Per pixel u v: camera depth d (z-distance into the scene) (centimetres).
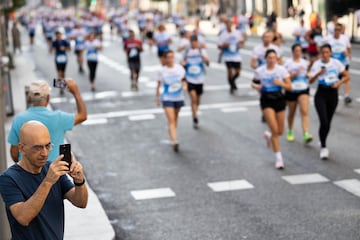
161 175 1672
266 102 1692
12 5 4688
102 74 4003
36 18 14425
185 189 1538
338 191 1476
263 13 8569
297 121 2306
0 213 993
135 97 3000
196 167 1741
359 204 1377
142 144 2045
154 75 3822
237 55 2988
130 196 1500
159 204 1431
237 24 6153
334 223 1268
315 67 1797
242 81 3388
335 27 2452
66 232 1205
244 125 2283
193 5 11512
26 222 660
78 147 2028
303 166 1700
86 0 19575
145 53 5366
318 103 1784
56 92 3234
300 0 7294
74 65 4612
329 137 2028
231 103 2739
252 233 1230
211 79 3522
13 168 689
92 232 1204
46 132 677
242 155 1852
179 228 1271
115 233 1221
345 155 1797
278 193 1478
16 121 981
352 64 3834
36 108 991
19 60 4978
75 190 704
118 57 5122
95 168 1766
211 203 1423
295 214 1330
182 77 1944
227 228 1262
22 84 3491
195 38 2311
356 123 2225
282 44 5244
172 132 1938
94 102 2902
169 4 12112
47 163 714
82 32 4128
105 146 2031
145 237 1228
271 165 1727
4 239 998
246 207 1387
